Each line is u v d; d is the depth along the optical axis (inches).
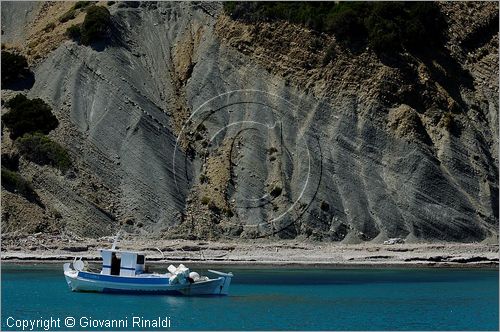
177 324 6087.6
